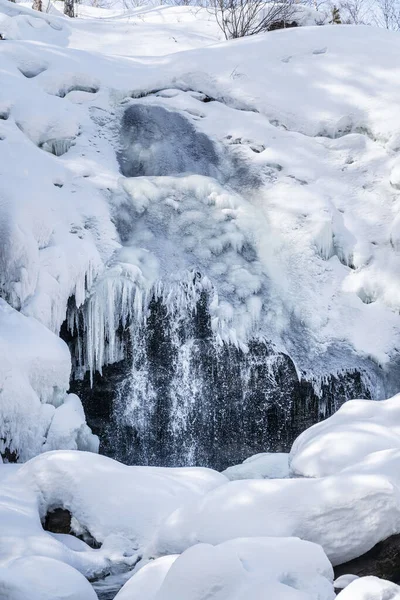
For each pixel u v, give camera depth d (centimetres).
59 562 414
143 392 914
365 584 347
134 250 941
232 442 918
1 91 1055
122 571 488
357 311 958
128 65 1214
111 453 914
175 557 403
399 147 1066
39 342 800
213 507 473
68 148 1052
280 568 377
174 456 916
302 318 943
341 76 1143
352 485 467
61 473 545
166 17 1805
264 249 988
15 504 528
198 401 916
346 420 641
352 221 1019
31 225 879
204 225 991
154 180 1028
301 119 1109
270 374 910
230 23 1598
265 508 466
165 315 916
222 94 1148
